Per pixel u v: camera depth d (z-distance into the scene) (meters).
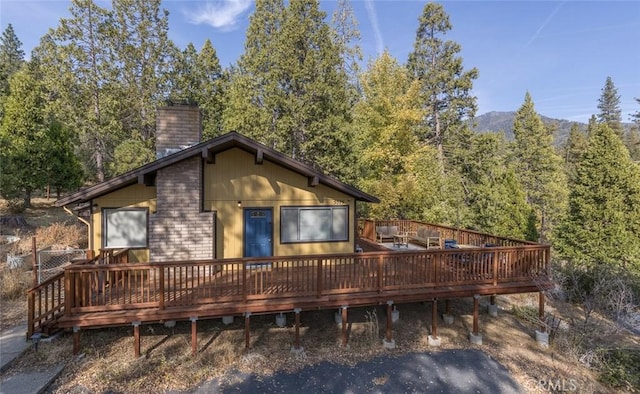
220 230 10.00
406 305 10.91
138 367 6.85
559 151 51.12
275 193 10.38
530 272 9.48
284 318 8.96
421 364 7.91
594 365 8.71
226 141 9.01
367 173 22.39
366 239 16.33
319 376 7.19
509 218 20.92
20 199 23.14
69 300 6.75
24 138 19.70
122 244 9.67
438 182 22.36
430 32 28.64
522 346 9.22
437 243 13.60
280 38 20.36
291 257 7.82
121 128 22.22
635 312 10.29
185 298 7.41
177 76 23.73
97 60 21.44
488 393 7.07
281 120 19.61
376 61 21.84
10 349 6.84
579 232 18.84
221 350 7.76
